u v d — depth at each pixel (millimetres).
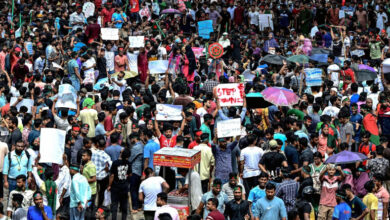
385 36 82188
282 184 36219
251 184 40438
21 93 48438
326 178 38438
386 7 91500
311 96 51031
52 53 65375
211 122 47562
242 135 46375
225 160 40250
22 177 36156
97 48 67188
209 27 78500
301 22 86312
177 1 87562
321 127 44375
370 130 47656
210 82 56219
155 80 64188
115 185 38344
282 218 34281
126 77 58031
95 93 56781
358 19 87500
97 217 34281
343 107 48281
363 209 35844
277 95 48438
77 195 36625
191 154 36750
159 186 37031
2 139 42969
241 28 84688
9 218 35844
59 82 53844
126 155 38281
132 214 40812
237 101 46562
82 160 38438
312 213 35188
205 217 35125
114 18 78562
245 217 34344
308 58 65562
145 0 85500
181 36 75875
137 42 65312
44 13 81125
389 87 62406
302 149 40469
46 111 46188
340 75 63031
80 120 46031
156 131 43125
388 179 40844
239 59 74562
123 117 43656
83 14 78562
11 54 65625
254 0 87312
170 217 30688
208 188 40188
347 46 78250
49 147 37875
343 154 39000
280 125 45656
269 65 68312
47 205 36906
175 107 44562
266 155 39750
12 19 83000
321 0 87500
